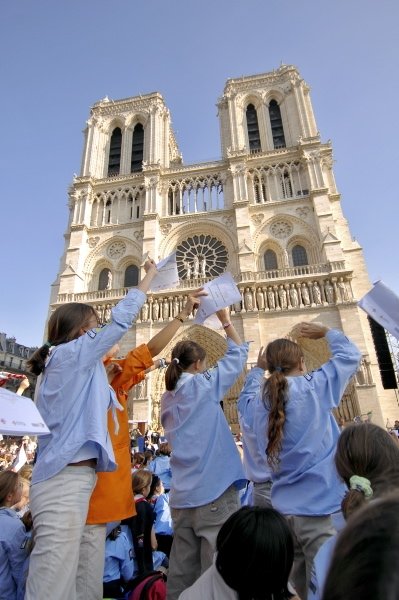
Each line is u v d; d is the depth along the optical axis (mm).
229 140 61719
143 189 59812
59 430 5066
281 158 56625
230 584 3613
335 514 5652
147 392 43750
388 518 1735
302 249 51062
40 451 5164
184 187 59094
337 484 5848
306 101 61094
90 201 60438
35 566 4410
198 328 46781
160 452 17156
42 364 5715
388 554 1510
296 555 6164
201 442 6551
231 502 6367
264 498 7988
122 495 6242
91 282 55188
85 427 5027
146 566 9039
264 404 6371
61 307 6176
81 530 4727
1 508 7539
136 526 9266
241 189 54500
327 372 6309
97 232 57844
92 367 5531
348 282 45281
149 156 61781
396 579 1400
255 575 3521
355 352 6523
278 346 6867
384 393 40844
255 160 57281
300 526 5766
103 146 67062
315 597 4355
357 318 42906
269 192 55094
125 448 6812
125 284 54281
